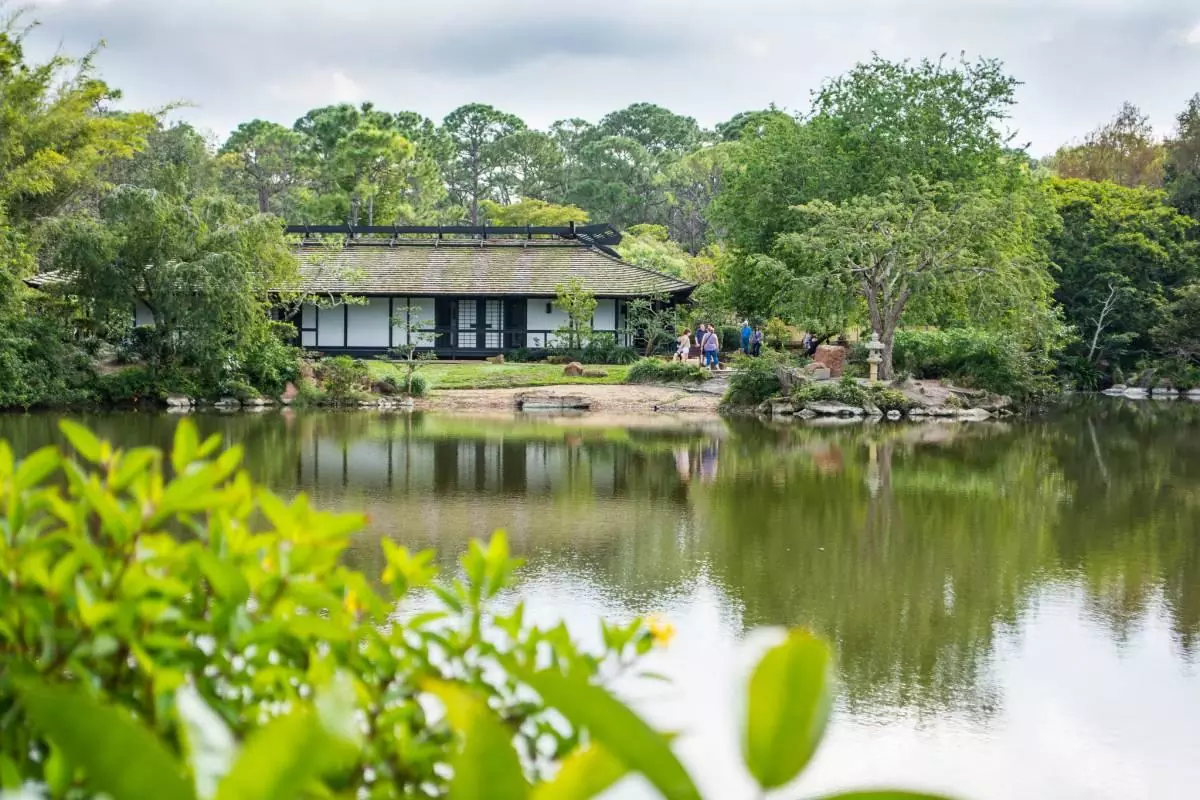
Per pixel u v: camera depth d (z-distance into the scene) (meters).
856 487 18.83
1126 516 16.36
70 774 1.69
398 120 92.56
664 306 46.72
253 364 33.72
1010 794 6.72
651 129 122.44
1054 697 8.47
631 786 3.88
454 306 45.28
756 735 1.31
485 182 109.44
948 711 8.16
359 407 34.03
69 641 2.14
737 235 43.38
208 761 1.38
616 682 7.60
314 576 2.68
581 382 38.66
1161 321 49.62
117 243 31.75
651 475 19.92
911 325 38.72
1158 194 57.84
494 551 2.79
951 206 36.03
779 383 34.62
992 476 20.47
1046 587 11.89
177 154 62.00
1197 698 8.47
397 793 2.28
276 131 85.62
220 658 2.29
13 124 31.88
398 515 15.59
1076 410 38.53
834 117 42.28
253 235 33.09
